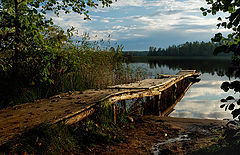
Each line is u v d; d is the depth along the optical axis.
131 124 6.00
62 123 3.93
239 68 1.76
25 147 3.02
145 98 9.88
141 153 3.90
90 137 4.29
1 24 4.35
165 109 9.10
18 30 4.79
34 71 5.92
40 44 5.21
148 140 4.71
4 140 2.89
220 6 2.09
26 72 6.01
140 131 5.40
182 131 5.43
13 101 5.38
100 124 5.01
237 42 1.85
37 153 3.13
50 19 4.87
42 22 4.77
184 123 6.18
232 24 1.77
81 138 4.19
